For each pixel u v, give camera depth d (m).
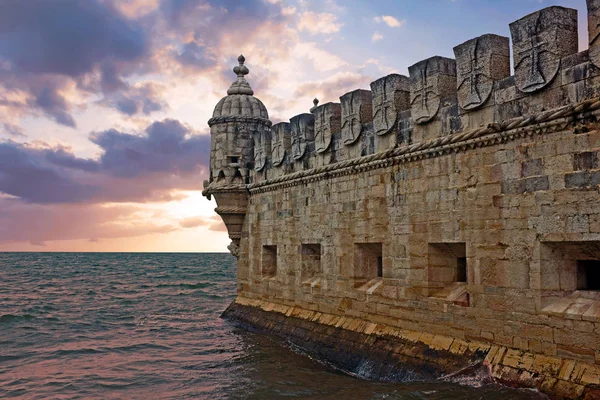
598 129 14.34
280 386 20.44
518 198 16.33
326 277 25.27
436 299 19.12
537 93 15.83
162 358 27.50
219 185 33.12
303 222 27.20
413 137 20.31
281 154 28.92
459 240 18.25
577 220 14.77
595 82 14.40
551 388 14.71
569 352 14.91
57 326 39.22
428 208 19.53
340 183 24.36
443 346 18.56
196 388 21.25
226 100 34.09
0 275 113.50
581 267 16.02
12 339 33.91
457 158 18.39
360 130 22.92
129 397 20.52
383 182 21.70
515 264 16.38
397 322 20.89
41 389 21.94
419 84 19.86
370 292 22.34
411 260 20.25
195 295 65.06
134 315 45.41
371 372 20.56
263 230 31.33
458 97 18.27
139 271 134.50
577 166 14.79
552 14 15.34
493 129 16.81
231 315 34.75
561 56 15.30
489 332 17.16
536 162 15.84
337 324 24.11
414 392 16.98
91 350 30.03
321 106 25.48
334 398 18.28
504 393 15.50
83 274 119.56
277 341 27.52
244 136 33.28
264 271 31.50
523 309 16.11
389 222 21.36
